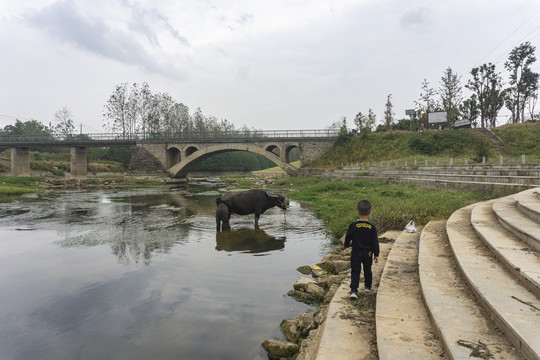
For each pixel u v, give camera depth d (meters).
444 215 9.60
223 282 6.52
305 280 6.34
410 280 4.83
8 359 3.90
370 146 49.53
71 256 8.46
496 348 2.62
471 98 57.22
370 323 3.79
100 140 57.84
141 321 4.87
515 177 12.99
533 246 4.65
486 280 3.78
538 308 3.04
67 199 23.98
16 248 9.32
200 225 12.87
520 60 53.84
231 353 4.01
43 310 5.27
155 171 57.16
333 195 21.78
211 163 92.69
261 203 12.95
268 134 54.25
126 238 10.52
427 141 44.62
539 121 46.84
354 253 4.71
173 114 78.06
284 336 4.43
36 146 60.25
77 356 3.96
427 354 2.79
